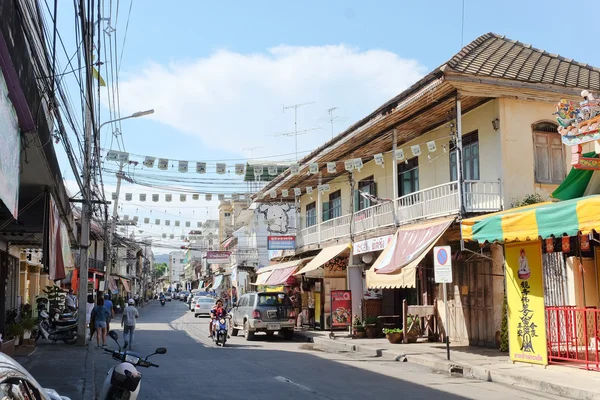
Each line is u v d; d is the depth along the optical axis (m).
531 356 12.72
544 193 16.66
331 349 19.17
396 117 18.31
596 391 9.57
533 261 12.68
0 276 20.53
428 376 12.64
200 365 14.57
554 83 16.81
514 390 10.73
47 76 8.61
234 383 11.63
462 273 18.28
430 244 16.16
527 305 12.86
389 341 19.23
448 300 18.92
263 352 17.94
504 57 17.80
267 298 23.28
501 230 12.34
